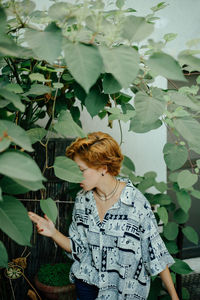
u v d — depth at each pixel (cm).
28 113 154
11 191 84
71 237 154
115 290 142
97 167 134
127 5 232
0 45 71
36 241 208
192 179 150
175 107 104
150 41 76
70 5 74
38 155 202
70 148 137
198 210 292
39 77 114
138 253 139
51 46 67
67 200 209
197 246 288
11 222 79
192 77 271
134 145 245
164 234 195
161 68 69
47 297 185
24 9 87
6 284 204
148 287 145
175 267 193
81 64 66
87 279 146
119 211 139
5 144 62
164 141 251
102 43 98
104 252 140
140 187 183
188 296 225
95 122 236
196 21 249
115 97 137
